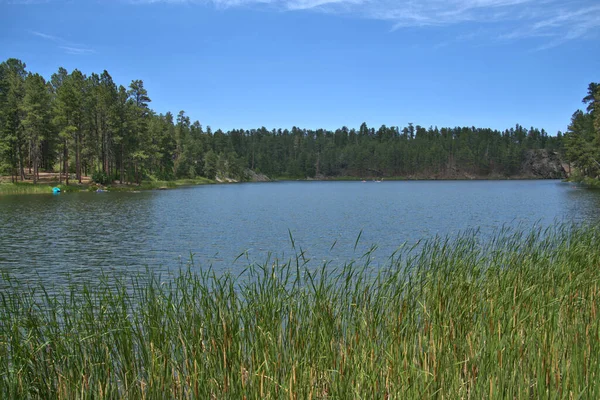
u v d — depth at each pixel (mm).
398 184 155750
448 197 73500
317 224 35344
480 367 5270
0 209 46469
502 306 6895
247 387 4992
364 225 34281
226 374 5098
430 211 46562
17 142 79938
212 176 163125
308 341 5926
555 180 179375
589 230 13352
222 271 16719
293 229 32219
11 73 103250
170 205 56094
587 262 10305
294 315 6422
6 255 22156
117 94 96438
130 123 94750
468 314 6898
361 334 6141
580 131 107125
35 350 5379
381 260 18594
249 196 80688
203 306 6492
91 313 6410
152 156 111875
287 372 5293
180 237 28375
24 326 6055
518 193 82500
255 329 5992
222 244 25359
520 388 4922
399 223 35344
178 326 6121
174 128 153375
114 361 5641
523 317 6684
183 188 110875
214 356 5492
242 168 189250
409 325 6320
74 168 100312
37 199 60812
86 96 87375
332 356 5609
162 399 5023
